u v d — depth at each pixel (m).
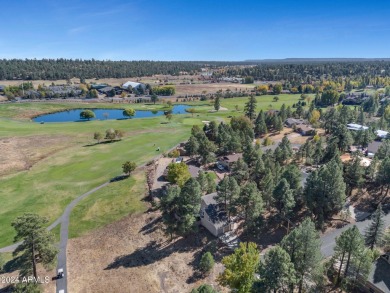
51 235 44.41
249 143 90.38
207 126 133.25
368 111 178.00
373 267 44.56
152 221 65.62
